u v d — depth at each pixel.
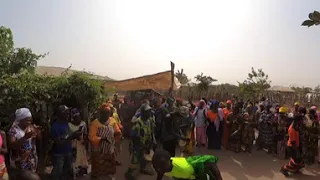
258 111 11.78
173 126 7.53
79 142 7.19
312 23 6.91
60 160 6.07
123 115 12.30
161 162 3.10
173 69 13.12
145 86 14.23
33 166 5.32
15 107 6.75
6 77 7.16
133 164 7.09
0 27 9.96
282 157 10.06
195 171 3.22
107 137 6.78
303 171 8.59
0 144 4.54
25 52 9.96
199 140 10.99
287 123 10.11
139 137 7.01
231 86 40.62
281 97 34.22
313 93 34.59
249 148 10.55
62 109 6.04
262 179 7.87
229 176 8.05
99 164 6.78
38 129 5.82
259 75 32.16
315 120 9.34
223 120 10.97
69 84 7.89
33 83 7.26
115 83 14.10
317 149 9.41
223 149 11.04
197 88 39.50
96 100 8.38
